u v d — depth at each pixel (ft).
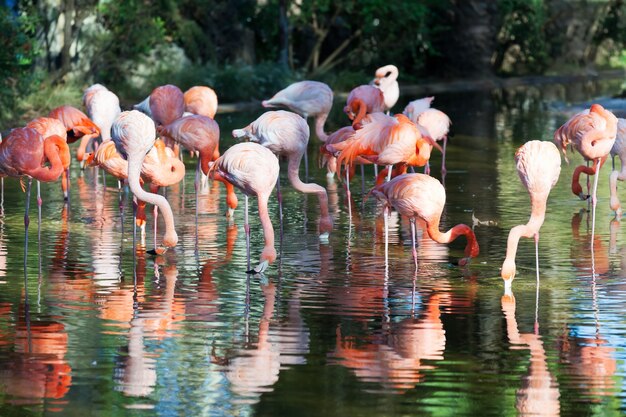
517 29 151.53
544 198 33.47
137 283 34.06
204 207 48.08
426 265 36.76
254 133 42.32
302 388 24.73
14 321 29.78
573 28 160.04
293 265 36.68
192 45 106.93
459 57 141.79
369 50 132.57
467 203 49.06
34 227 42.98
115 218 45.09
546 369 26.03
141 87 100.37
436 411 23.35
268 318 30.19
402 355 27.02
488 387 24.82
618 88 133.59
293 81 110.01
